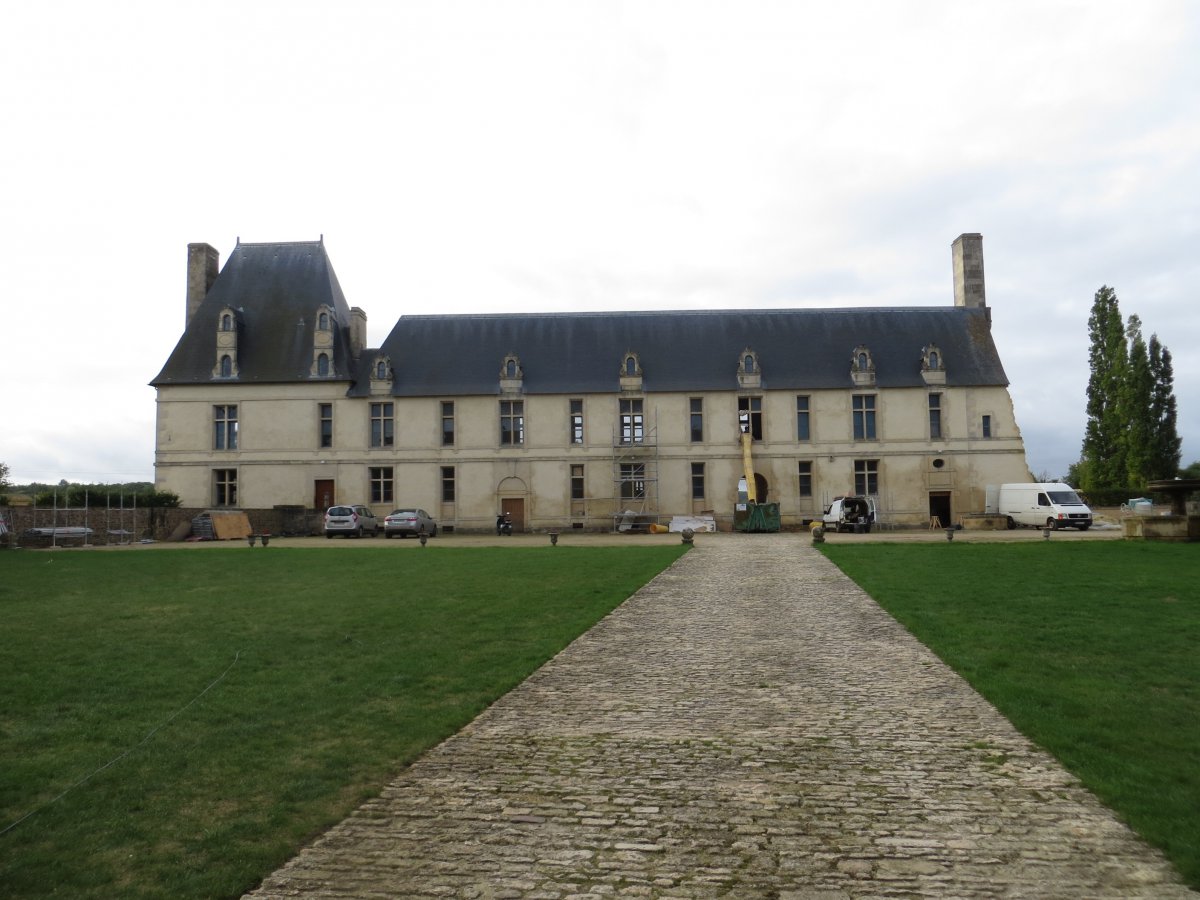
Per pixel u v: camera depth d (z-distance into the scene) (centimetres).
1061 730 800
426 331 5147
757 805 653
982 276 5219
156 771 719
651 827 615
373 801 664
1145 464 5750
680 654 1180
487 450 4844
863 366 4844
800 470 4819
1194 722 819
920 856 566
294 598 1672
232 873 542
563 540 3791
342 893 524
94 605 1591
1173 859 544
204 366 4919
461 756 767
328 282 5119
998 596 1576
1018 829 604
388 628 1348
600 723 866
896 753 764
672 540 3647
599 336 5116
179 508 4094
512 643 1233
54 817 625
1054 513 4162
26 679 1019
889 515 4744
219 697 945
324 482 4847
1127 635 1205
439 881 538
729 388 4850
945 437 4778
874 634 1290
